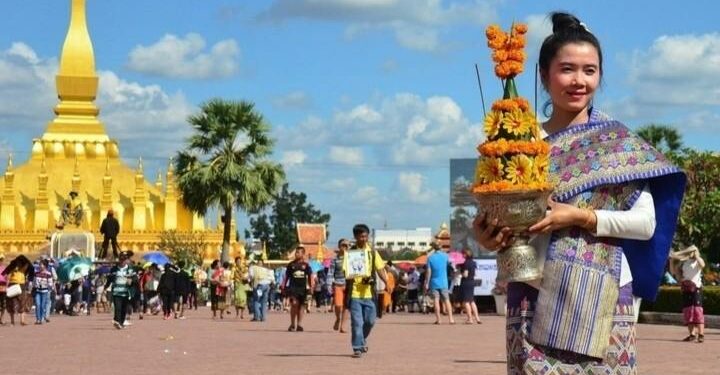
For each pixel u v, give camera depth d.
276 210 144.00
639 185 6.32
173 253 82.69
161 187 100.31
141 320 43.81
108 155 103.19
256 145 65.31
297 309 33.69
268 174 65.38
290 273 33.69
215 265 47.28
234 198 64.25
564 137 6.44
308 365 20.48
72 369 19.88
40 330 34.97
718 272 51.91
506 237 6.12
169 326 37.72
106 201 94.88
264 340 28.70
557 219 6.10
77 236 68.69
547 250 6.22
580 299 6.11
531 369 6.20
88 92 104.81
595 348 6.10
